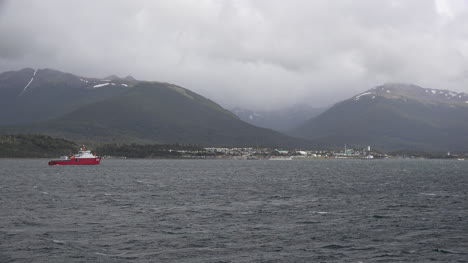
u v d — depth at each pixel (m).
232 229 65.00
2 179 163.75
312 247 54.72
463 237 60.41
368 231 63.97
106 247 54.31
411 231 64.12
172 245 55.38
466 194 113.88
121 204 91.81
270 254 51.62
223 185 142.00
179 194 112.25
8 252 51.81
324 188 130.75
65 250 52.84
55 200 98.25
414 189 128.00
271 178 179.62
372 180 168.38
